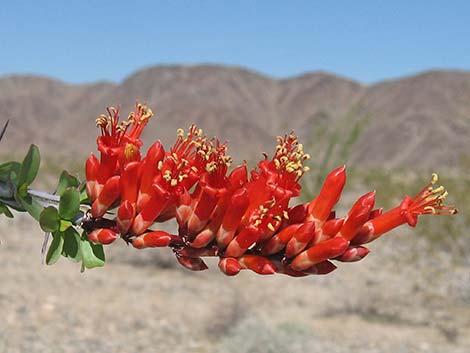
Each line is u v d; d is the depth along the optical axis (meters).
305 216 1.81
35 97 125.44
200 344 9.00
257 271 1.76
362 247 1.80
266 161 1.87
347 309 10.68
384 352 8.70
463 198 12.54
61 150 109.38
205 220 1.78
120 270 12.91
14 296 10.55
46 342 8.69
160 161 1.80
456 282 11.49
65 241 1.80
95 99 128.38
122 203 1.78
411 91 113.94
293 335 8.73
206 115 115.94
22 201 1.78
